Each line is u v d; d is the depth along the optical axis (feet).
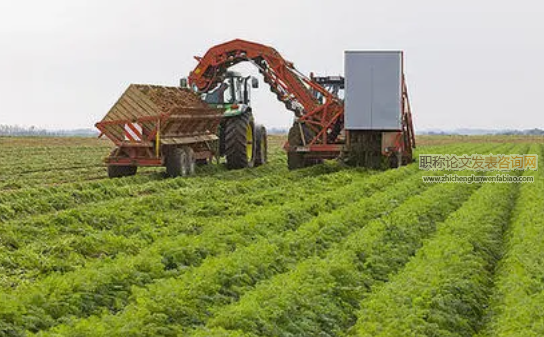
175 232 47.57
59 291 31.65
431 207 59.77
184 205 58.49
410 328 29.66
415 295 33.55
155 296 31.24
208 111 86.17
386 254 43.04
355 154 92.94
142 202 56.49
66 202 59.31
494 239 50.37
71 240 42.47
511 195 75.82
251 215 51.90
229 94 95.91
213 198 63.00
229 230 46.39
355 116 91.40
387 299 33.12
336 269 37.35
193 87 96.63
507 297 34.63
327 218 51.52
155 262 37.65
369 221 53.93
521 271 38.52
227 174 86.69
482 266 41.37
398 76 90.43
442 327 31.22
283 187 73.26
